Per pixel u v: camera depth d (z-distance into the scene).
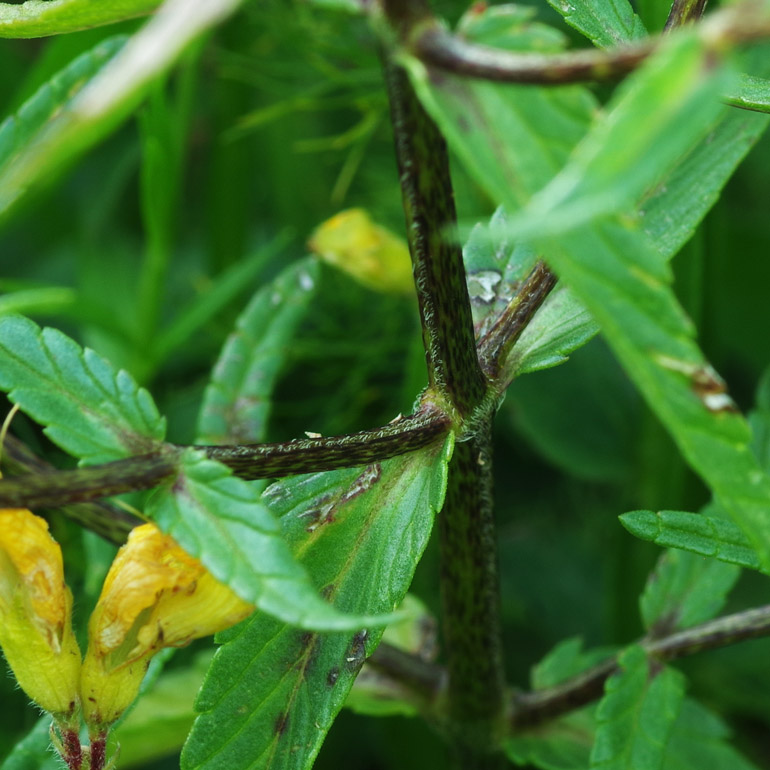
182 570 0.17
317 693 0.18
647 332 0.16
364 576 0.18
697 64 0.15
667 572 0.21
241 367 0.23
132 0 0.17
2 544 0.17
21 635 0.17
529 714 0.22
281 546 0.17
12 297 0.17
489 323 0.19
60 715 0.17
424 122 0.17
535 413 0.29
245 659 0.18
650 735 0.20
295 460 0.18
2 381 0.17
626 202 0.16
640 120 0.15
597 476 0.29
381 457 0.18
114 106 0.15
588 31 0.19
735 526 0.19
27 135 0.19
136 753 0.23
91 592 0.22
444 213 0.18
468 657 0.21
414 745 0.25
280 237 0.27
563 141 0.16
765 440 0.22
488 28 0.16
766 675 0.27
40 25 0.17
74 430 0.17
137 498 0.22
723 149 0.20
